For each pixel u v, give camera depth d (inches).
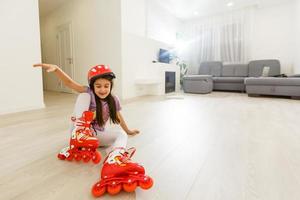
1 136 61.8
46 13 227.0
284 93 162.9
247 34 233.3
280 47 217.6
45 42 241.0
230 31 242.5
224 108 116.6
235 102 143.0
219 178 36.3
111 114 49.3
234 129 70.4
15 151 49.4
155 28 212.2
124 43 161.9
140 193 31.7
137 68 180.7
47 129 69.9
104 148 50.3
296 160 43.9
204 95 192.5
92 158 41.8
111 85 45.6
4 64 101.9
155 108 116.8
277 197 30.4
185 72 265.7
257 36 230.1
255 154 47.4
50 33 230.4
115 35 161.3
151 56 201.8
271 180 35.4
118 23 158.2
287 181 35.1
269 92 169.5
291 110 109.6
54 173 38.2
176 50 262.1
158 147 52.0
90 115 43.3
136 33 177.9
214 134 64.2
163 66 199.6
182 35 273.6
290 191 32.0
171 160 44.0
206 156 46.3
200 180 35.6
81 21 187.2
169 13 239.8
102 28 169.5
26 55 110.3
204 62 251.6
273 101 148.4
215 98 167.9
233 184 34.2
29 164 42.1
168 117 91.1
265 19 223.3
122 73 162.1
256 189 32.6
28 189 32.7
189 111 106.7
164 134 63.9
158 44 213.3
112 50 165.0
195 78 208.4
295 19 198.2
